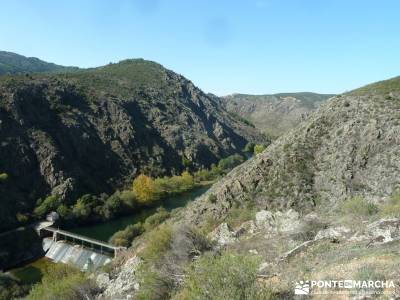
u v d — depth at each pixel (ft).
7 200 302.66
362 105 208.44
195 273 47.52
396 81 226.58
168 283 75.00
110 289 107.76
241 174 209.46
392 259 49.39
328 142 200.23
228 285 42.78
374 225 69.97
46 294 109.29
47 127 397.80
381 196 157.38
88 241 243.81
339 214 106.11
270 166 203.92
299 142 209.15
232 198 191.21
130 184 415.64
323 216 110.01
